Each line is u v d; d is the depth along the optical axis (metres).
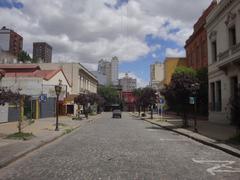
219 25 35.81
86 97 55.00
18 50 117.75
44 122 37.88
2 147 15.63
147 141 19.88
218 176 9.88
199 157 13.72
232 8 31.56
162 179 9.28
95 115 74.31
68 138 21.91
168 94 33.22
